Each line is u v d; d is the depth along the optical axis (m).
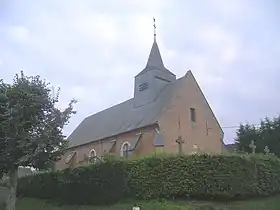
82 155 40.00
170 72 36.88
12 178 19.31
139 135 31.59
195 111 33.09
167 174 19.17
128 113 37.22
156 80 35.38
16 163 17.95
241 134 38.16
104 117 42.94
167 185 18.98
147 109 34.06
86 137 41.34
